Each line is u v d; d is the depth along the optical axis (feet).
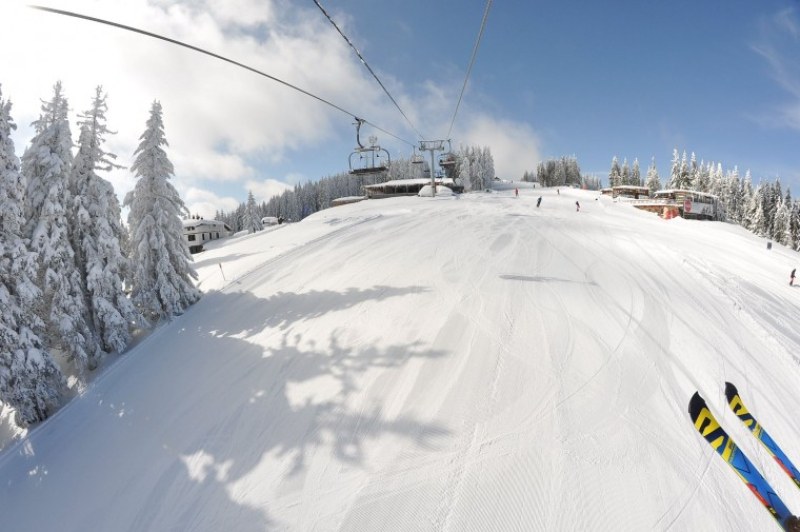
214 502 22.65
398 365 31.53
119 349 44.86
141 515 23.13
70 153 45.11
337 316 41.88
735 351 31.58
